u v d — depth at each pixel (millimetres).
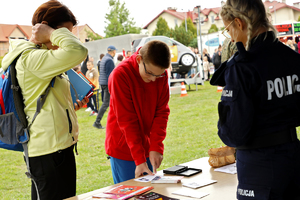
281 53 1339
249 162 1327
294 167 1299
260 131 1300
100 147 5559
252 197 1312
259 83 1278
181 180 1958
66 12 2109
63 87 2084
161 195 1698
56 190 2008
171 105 9625
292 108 1317
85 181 4000
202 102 9695
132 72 2092
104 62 7137
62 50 1909
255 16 1321
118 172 2309
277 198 1289
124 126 2082
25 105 1991
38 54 1924
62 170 2020
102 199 1726
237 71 1318
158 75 2037
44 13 2074
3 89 1953
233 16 1360
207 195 1688
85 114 9461
